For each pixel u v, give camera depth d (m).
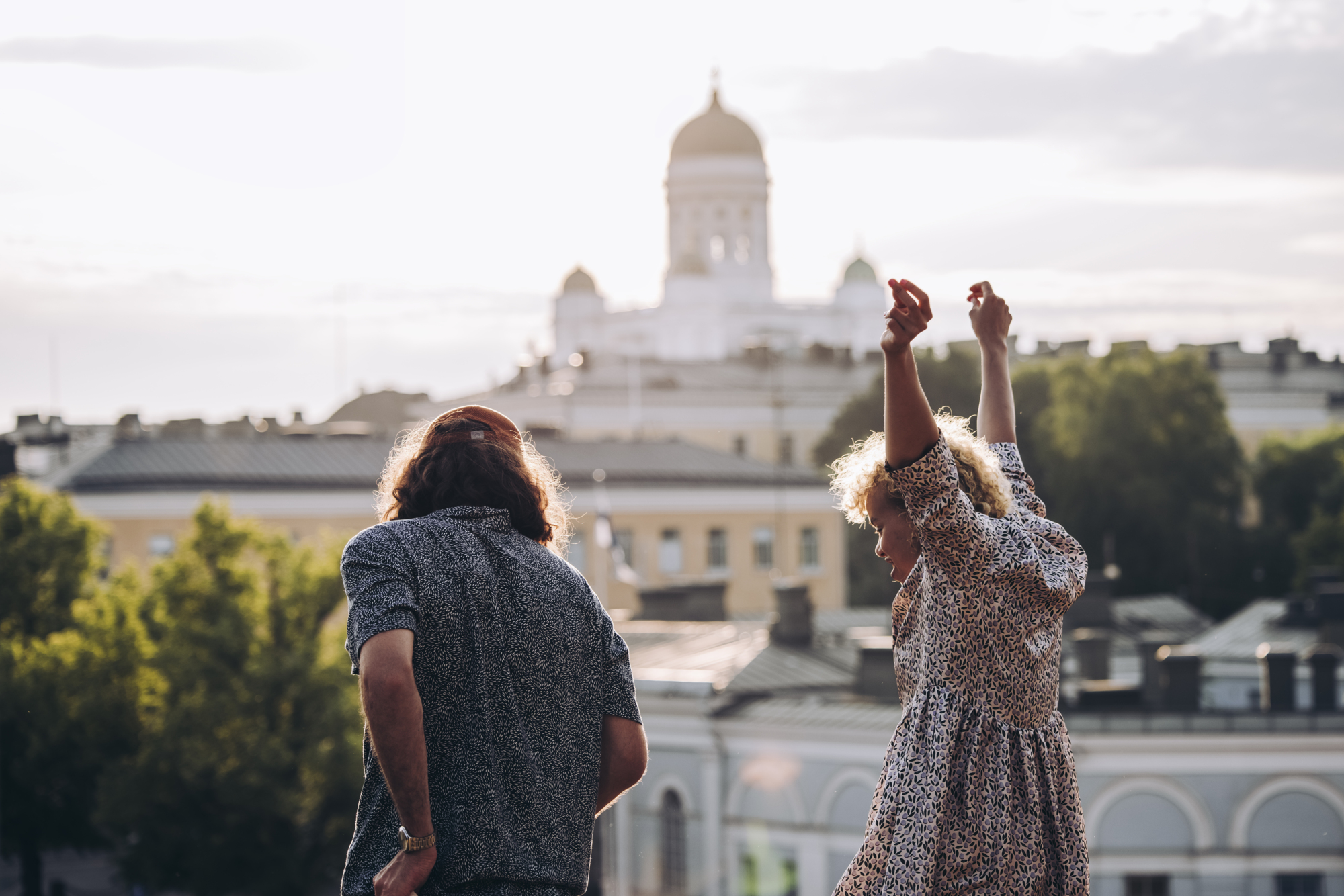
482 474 3.88
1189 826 24.52
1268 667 27.28
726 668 29.92
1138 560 74.44
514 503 3.89
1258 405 99.50
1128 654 35.72
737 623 36.94
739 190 171.88
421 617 3.61
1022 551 3.54
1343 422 100.81
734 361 105.44
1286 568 75.25
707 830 27.89
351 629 3.58
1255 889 24.41
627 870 29.11
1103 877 24.55
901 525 3.73
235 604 32.75
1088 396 76.00
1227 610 74.12
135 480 55.72
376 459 59.88
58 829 36.53
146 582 42.44
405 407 127.50
